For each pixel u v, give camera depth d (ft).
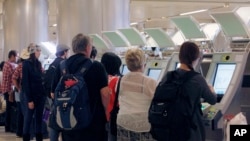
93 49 15.43
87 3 27.78
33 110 20.83
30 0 39.50
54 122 11.23
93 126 11.28
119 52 21.84
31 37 39.50
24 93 20.59
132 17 63.46
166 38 18.38
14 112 26.89
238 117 11.41
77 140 11.24
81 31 27.86
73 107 10.78
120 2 27.45
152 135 10.57
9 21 40.47
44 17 40.09
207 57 13.88
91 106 11.23
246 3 50.96
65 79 11.10
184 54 10.39
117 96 12.35
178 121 9.91
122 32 20.65
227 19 13.43
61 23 29.22
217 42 16.97
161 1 50.83
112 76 13.03
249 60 12.66
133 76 11.54
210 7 55.52
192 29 15.55
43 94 20.75
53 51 33.32
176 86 10.11
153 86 11.21
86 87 11.08
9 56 26.68
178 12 60.18
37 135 21.22
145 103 11.23
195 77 10.10
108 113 12.24
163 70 16.28
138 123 11.20
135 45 20.57
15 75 22.79
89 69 11.27
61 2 29.32
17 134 24.53
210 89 10.39
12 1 40.09
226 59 13.17
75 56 11.59
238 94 12.44
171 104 10.05
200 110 10.28
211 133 12.26
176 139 9.95
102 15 27.40
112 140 12.93
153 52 18.92
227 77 12.96
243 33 13.55
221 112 12.04
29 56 20.89
